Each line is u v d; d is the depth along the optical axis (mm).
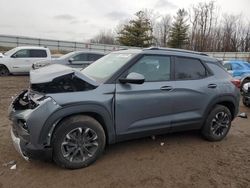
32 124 3455
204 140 5246
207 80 4984
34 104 3543
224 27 58750
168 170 3938
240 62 13984
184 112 4699
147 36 55469
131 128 4176
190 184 3574
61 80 3707
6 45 39375
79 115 3779
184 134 5555
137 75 3949
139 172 3838
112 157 4285
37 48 16719
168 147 4809
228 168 4078
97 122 3873
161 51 4609
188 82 4730
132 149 4641
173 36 60031
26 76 16422
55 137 3613
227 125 5316
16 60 16141
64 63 12805
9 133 5250
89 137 3852
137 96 4148
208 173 3895
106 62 4711
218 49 58688
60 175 3664
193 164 4168
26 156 3664
